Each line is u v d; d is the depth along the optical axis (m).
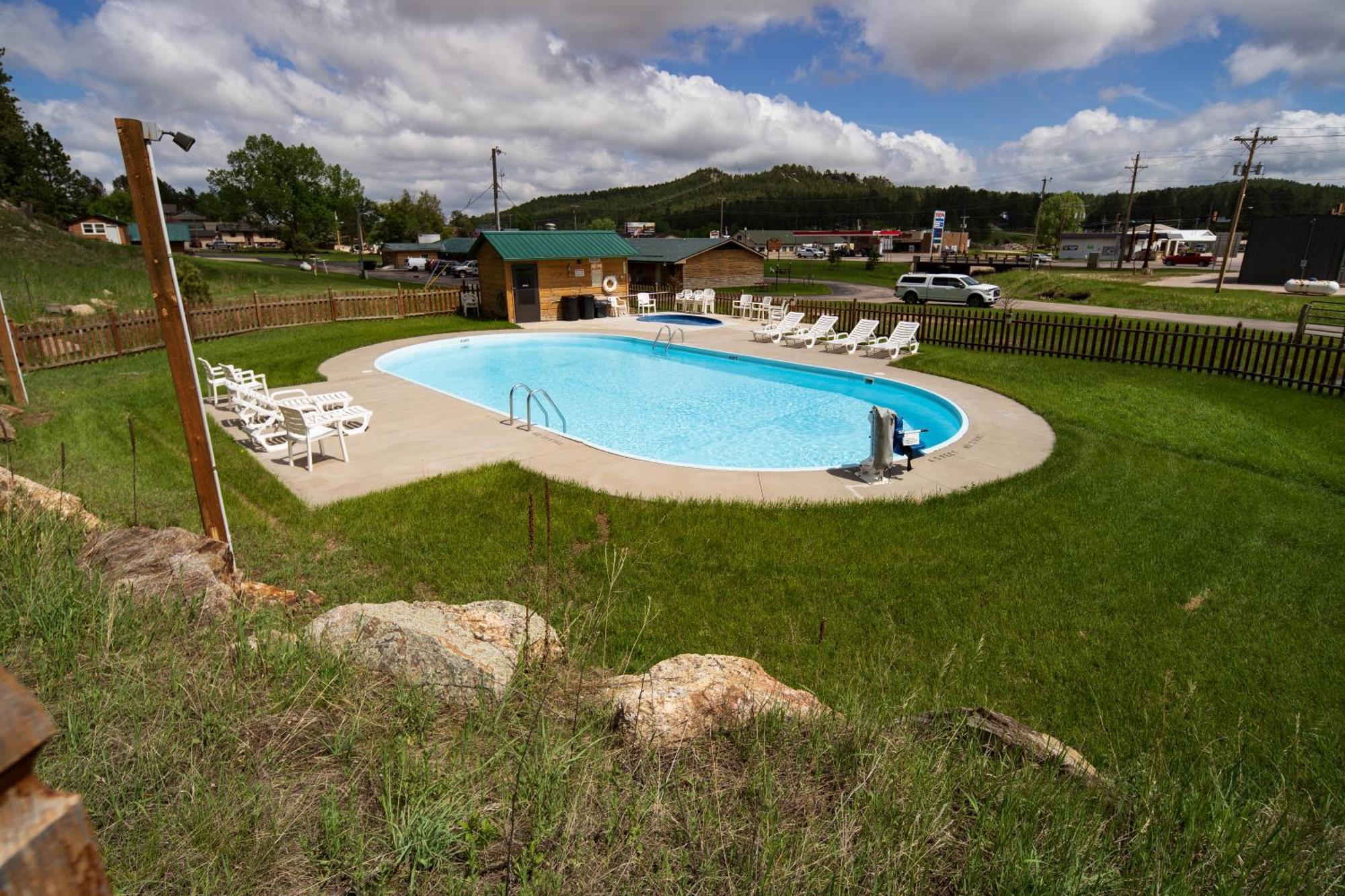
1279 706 5.10
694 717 3.38
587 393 17.06
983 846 2.60
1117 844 2.76
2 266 28.92
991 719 3.66
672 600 6.40
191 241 109.31
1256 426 12.43
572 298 28.08
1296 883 2.54
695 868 2.52
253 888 2.27
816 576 6.92
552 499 8.65
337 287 43.50
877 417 9.55
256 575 6.50
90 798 2.52
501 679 3.59
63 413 11.68
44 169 92.94
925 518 8.31
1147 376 16.41
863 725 3.32
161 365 16.80
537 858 2.35
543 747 2.89
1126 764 3.81
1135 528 8.12
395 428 12.14
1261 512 8.63
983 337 20.36
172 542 5.21
